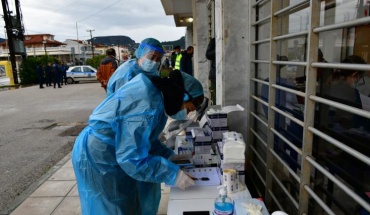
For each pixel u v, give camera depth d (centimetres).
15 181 392
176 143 279
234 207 153
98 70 661
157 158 165
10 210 311
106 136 168
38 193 344
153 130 173
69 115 847
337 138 155
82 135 183
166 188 337
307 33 165
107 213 183
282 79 228
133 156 156
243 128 324
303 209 174
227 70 315
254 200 159
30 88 1764
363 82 139
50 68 1852
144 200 206
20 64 2172
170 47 1661
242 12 305
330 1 155
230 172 182
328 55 158
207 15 729
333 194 163
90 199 182
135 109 159
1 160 477
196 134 246
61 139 595
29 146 551
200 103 268
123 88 169
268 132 238
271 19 222
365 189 139
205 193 182
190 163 219
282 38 203
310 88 159
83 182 181
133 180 185
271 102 232
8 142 580
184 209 165
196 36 749
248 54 304
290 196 196
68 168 423
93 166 174
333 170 160
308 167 167
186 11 1088
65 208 307
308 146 165
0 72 2164
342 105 127
